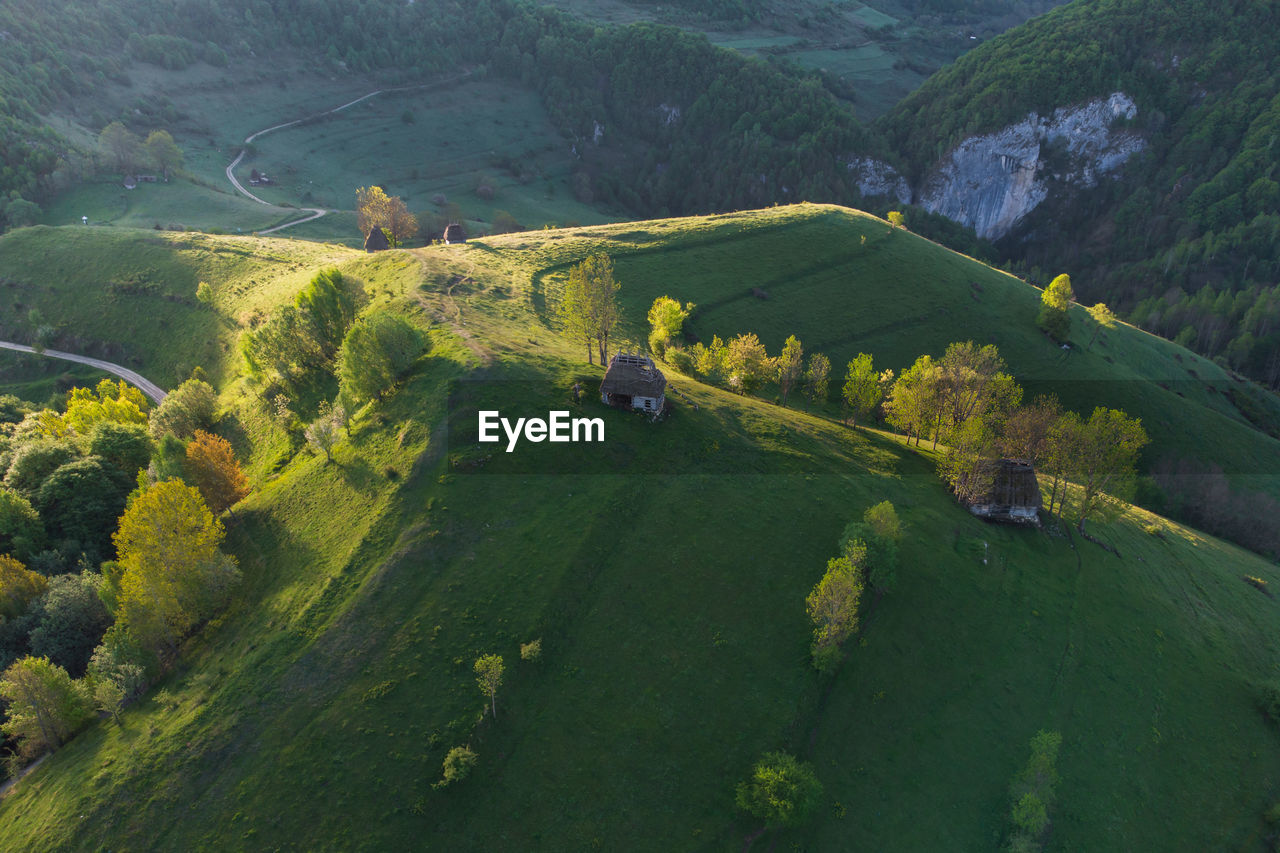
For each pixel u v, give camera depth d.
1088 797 53.19
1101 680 60.44
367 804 45.88
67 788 47.97
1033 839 49.66
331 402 89.06
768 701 54.12
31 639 62.78
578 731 50.91
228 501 75.25
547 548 61.75
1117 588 69.25
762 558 63.78
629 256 143.12
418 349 83.19
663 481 69.69
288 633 55.22
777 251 151.62
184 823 45.25
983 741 54.69
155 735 49.91
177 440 75.31
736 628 58.44
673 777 49.41
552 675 53.72
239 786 46.72
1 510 74.12
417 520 62.72
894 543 63.00
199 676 54.12
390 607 56.50
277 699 51.03
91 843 44.75
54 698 51.97
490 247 138.62
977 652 60.12
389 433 73.31
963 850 48.84
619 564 61.69
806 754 51.84
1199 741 58.66
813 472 74.06
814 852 47.03
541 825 46.34
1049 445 76.25
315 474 72.50
